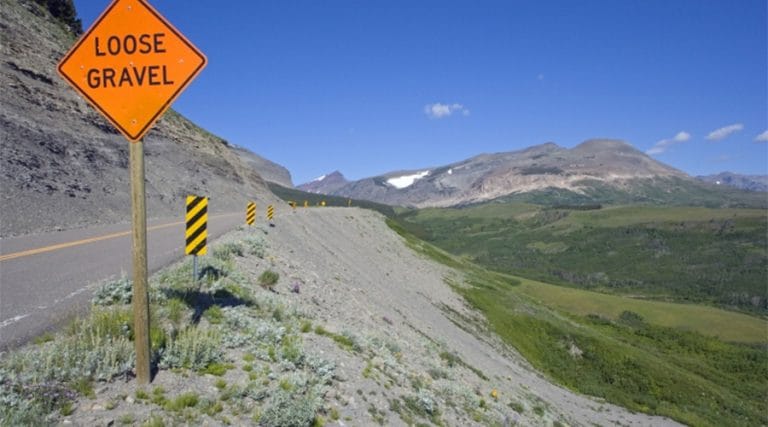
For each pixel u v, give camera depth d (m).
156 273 10.45
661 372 47.16
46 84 31.23
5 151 21.94
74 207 22.70
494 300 54.59
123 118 5.54
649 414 37.88
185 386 5.83
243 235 19.56
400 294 33.12
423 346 17.98
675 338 75.38
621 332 76.75
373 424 7.02
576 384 41.25
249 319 8.30
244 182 59.06
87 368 5.50
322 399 6.74
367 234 55.03
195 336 6.55
